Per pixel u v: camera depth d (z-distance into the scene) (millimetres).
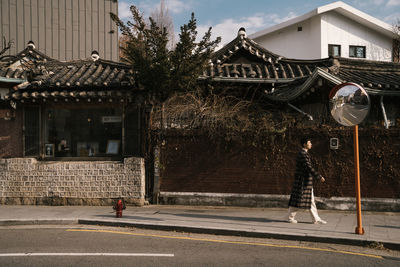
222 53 12297
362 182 8742
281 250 5645
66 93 9438
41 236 6508
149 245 5852
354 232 6469
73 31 19531
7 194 9914
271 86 11953
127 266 4637
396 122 10273
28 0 18781
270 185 9211
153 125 9852
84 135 10250
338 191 8820
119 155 10086
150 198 9719
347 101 6469
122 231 7012
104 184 9695
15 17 18500
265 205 9141
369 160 8727
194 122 9531
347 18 24000
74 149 10258
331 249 5770
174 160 9609
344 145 8828
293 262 4945
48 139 10289
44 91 9797
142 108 9984
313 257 5238
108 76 10352
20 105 10172
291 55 25266
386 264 4922
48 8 19125
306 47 24531
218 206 9320
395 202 8539
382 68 11625
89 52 19734
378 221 7465
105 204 9641
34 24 18797
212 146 9469
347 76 10523
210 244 5996
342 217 7910
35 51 11414
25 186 9883
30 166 9891
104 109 10195
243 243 6113
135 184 9570
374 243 5891
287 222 7336
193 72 9227
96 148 10211
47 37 18938
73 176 9773
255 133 9234
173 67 9258
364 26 24297
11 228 7328
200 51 9352
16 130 10195
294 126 9148
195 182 9516
